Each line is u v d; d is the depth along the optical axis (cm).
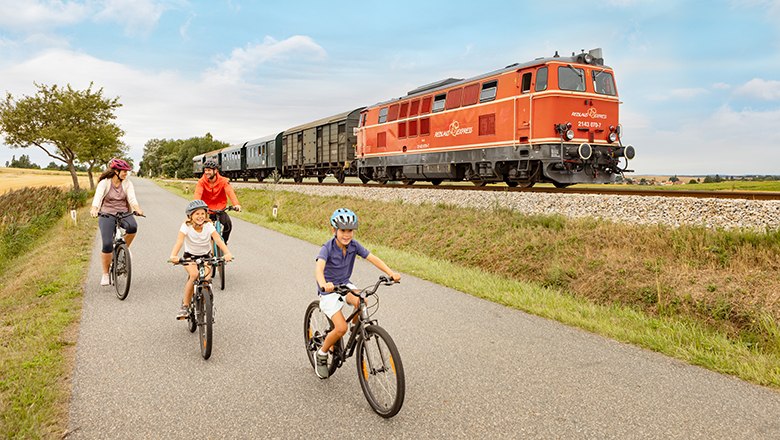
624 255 895
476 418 378
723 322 678
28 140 3092
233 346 536
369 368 391
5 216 2175
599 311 685
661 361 492
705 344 548
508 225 1202
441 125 1823
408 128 2025
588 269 896
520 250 1061
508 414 383
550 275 932
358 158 2466
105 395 414
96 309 672
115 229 774
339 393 425
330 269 418
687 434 350
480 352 518
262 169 4269
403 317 645
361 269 967
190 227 570
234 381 446
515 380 447
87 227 1673
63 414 380
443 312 669
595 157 1454
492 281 852
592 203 1183
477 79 1658
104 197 764
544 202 1289
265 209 2394
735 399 405
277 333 580
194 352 516
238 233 1548
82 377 450
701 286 744
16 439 334
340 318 405
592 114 1456
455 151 1755
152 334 571
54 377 444
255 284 830
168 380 446
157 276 888
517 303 703
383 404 387
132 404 399
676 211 1026
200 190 827
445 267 991
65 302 696
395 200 1758
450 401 406
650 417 376
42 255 1164
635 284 804
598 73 1481
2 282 1056
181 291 776
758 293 689
